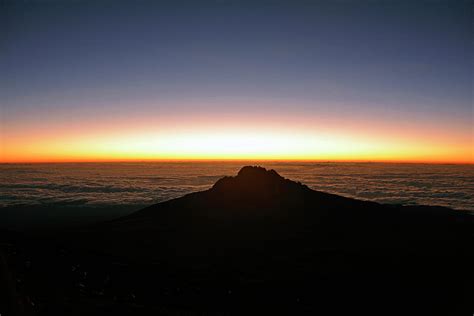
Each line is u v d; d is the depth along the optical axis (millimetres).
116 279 20359
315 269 28250
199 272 26609
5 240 26453
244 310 19438
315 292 23547
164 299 18406
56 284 15461
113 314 13148
